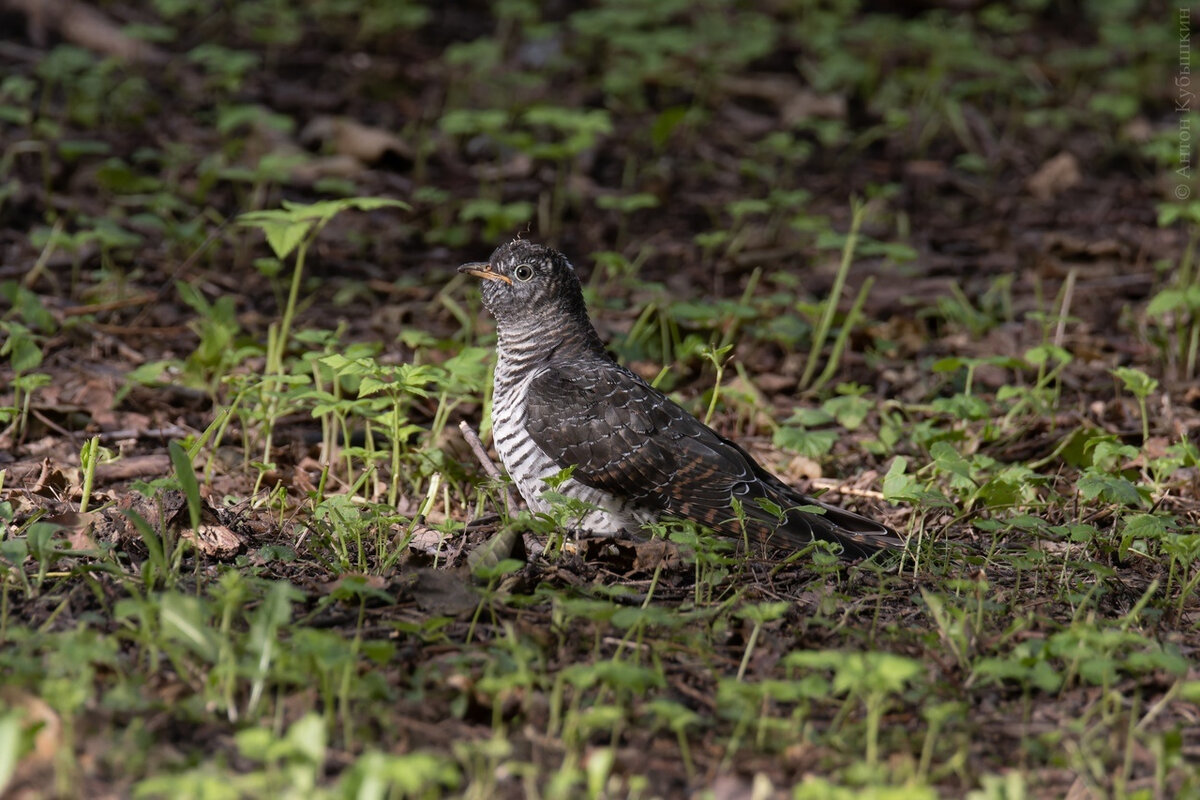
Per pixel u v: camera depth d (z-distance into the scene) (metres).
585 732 7.15
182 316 15.27
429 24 25.27
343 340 15.01
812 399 14.42
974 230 18.95
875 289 16.98
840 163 21.23
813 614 9.08
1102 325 16.19
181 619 7.30
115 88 21.02
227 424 12.72
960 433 12.05
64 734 6.76
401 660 8.05
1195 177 20.22
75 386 13.39
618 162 20.75
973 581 9.47
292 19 24.14
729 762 7.16
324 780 6.81
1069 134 22.55
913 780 6.91
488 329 15.20
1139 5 28.05
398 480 11.46
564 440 10.41
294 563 9.59
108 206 17.75
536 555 9.76
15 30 22.62
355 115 21.25
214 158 18.45
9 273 15.84
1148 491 10.19
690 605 8.93
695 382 14.55
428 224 18.34
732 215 19.36
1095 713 7.83
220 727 7.11
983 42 25.59
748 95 23.20
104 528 9.69
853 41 25.30
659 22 25.33
